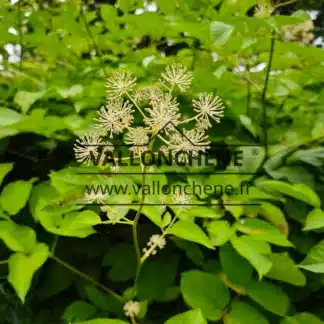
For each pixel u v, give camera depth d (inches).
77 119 55.8
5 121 47.4
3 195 44.6
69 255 51.7
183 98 60.5
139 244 51.3
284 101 67.8
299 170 53.6
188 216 42.3
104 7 75.2
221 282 42.8
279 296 42.5
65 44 82.8
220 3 71.7
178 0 66.6
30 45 82.6
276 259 41.4
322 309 50.0
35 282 49.7
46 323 50.4
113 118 38.0
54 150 57.4
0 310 47.9
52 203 43.8
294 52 57.4
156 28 65.1
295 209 50.3
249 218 45.9
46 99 63.4
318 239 50.8
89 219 39.8
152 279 47.6
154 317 49.3
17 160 57.1
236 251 44.2
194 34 51.3
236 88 67.1
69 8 77.8
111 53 97.2
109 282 51.2
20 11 79.1
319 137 57.1
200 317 37.6
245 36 53.2
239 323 40.4
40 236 51.1
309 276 48.6
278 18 46.7
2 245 50.2
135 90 40.7
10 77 65.2
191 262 51.2
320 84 73.6
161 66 65.5
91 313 44.2
